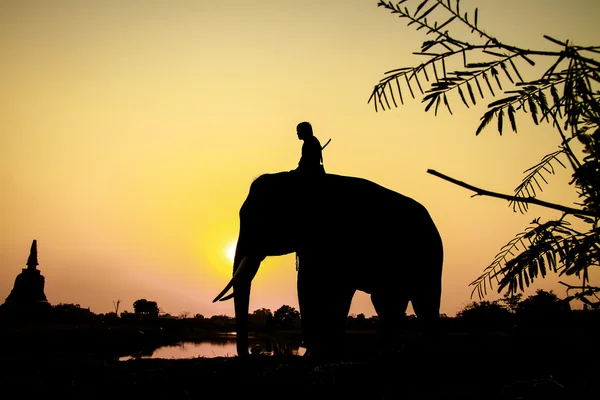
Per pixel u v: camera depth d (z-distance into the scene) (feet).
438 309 28.58
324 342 25.20
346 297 26.50
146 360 23.49
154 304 376.48
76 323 211.20
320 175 28.48
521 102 7.14
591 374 11.76
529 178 9.21
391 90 7.72
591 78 6.61
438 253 29.43
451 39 7.25
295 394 17.93
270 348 95.45
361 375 18.88
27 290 216.13
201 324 331.16
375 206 28.22
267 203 28.53
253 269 28.12
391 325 27.48
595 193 7.41
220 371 20.08
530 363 17.95
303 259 27.09
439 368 18.98
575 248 7.68
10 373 20.52
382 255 27.63
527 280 8.12
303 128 29.63
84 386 18.52
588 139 7.02
